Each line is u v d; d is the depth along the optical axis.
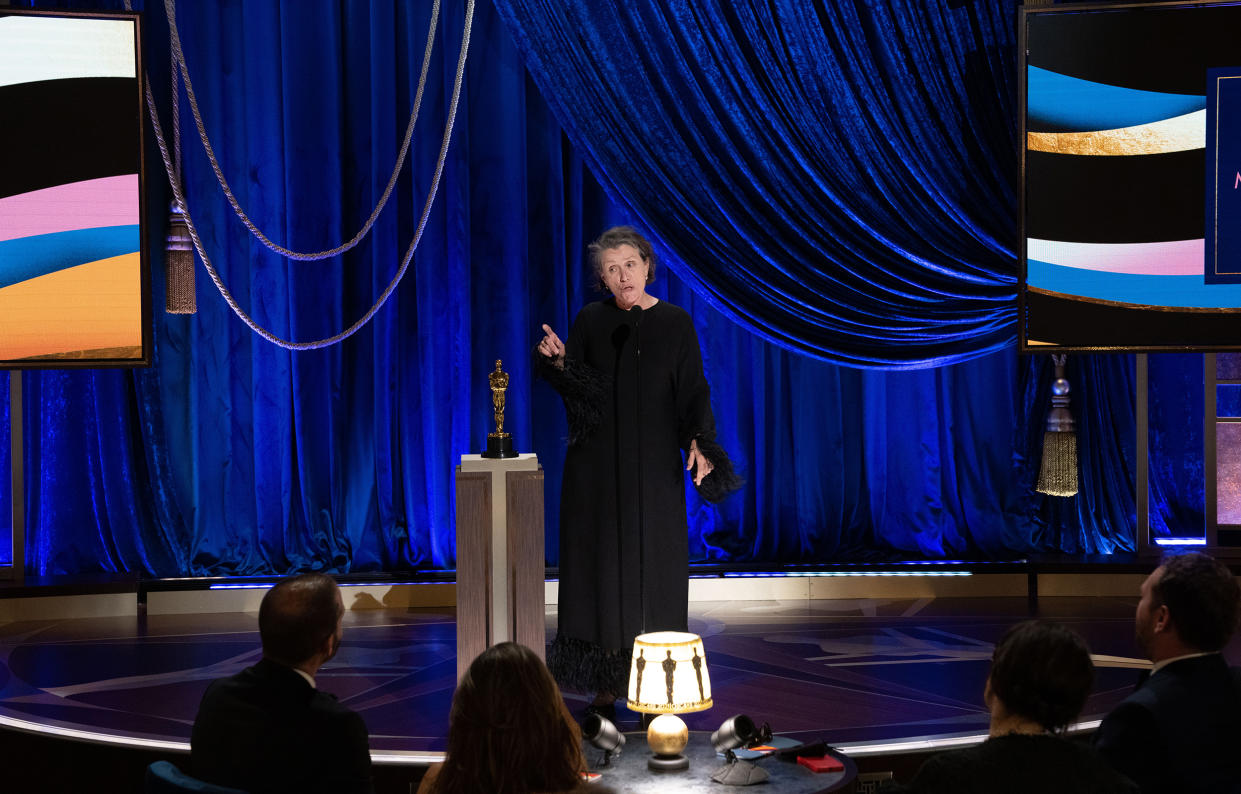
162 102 5.92
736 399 6.19
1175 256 5.45
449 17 5.93
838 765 3.08
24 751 3.95
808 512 6.23
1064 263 5.51
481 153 6.04
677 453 4.17
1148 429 6.26
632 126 5.92
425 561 6.12
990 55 5.89
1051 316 5.54
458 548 3.82
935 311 6.04
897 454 6.27
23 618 5.75
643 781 3.00
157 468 5.99
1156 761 2.39
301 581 2.54
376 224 5.95
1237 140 5.38
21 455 5.90
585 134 5.91
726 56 5.88
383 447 6.04
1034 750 2.08
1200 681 2.44
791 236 6.01
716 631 5.44
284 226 5.96
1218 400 6.24
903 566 6.11
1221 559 6.06
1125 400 6.22
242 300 5.99
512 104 5.99
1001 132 5.91
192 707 4.28
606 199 6.17
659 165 5.93
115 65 5.48
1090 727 3.90
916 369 6.13
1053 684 2.10
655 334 4.13
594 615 4.10
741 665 4.83
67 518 6.02
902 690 4.45
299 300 5.97
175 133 5.84
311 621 2.51
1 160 5.42
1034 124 5.49
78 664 4.93
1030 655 2.12
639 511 4.09
